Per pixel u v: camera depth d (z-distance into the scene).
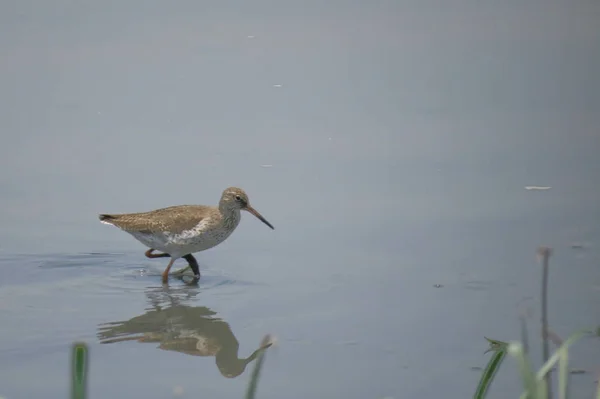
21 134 19.66
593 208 16.28
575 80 22.56
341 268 14.50
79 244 15.63
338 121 20.70
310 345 11.77
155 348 11.77
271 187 17.56
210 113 21.08
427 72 23.39
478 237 15.43
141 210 16.41
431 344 11.72
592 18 26.56
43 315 12.85
